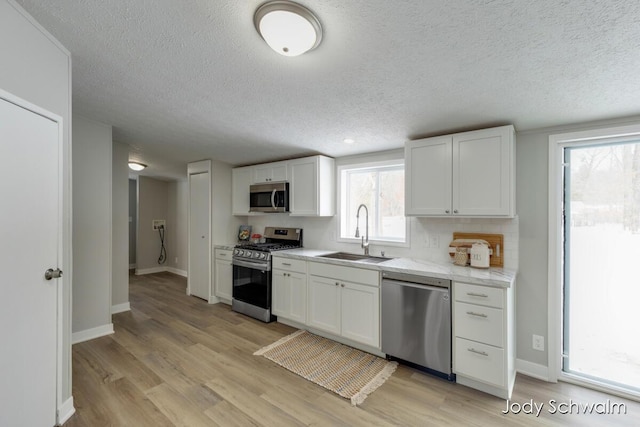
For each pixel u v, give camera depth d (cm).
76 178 283
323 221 394
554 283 241
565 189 246
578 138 234
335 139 304
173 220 656
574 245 244
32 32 139
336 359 267
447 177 260
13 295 139
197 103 218
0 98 128
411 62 154
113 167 365
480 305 216
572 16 115
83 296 296
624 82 168
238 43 141
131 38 140
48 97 154
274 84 184
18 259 142
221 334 322
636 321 223
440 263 281
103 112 245
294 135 294
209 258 442
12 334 139
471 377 220
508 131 232
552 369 239
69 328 183
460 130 263
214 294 443
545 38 130
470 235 279
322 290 311
